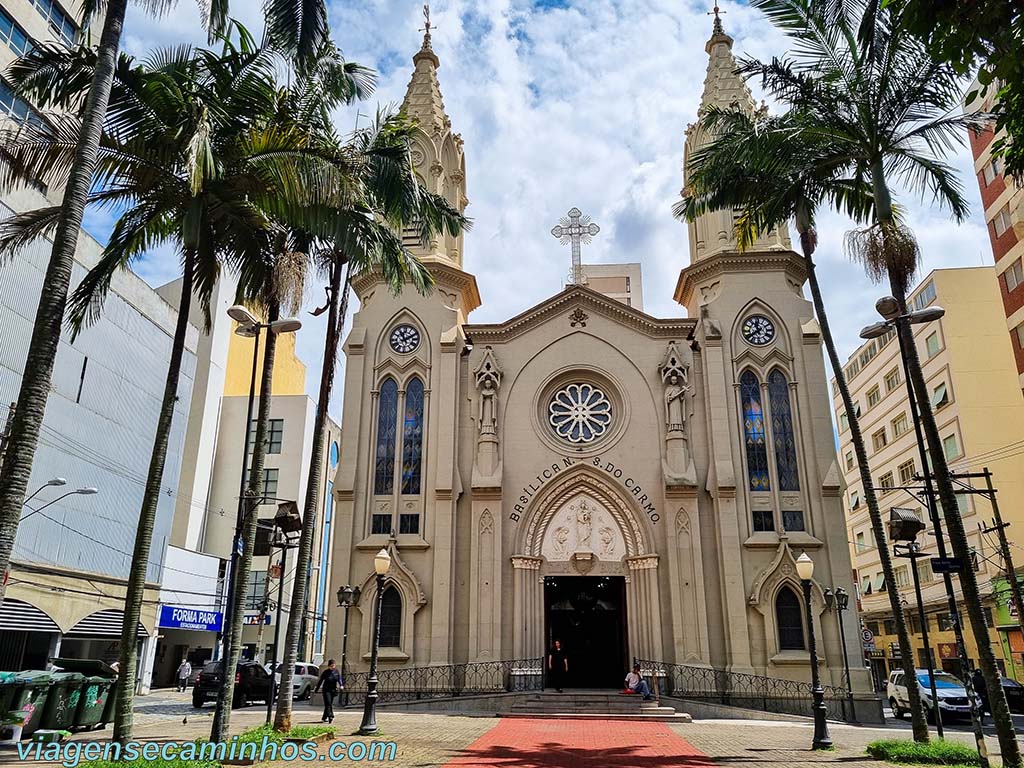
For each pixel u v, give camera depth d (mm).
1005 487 44594
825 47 18719
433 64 38625
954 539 15438
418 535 30656
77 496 31969
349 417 32312
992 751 18375
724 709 26469
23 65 15742
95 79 12977
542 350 33656
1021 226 35031
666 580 29859
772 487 30453
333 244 20016
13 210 28609
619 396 32875
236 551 19266
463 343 33656
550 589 32625
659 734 21031
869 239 17844
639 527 30688
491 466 31422
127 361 36250
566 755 16688
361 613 29828
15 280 28891
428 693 28344
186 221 14953
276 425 55188
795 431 31172
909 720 29219
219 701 15375
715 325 32375
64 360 31625
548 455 32062
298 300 18047
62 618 30469
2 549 10789
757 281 33250
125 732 13734
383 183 19047
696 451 31562
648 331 33594
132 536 35812
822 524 29766
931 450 16203
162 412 15648
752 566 29438
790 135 18891
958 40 9344
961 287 49281
